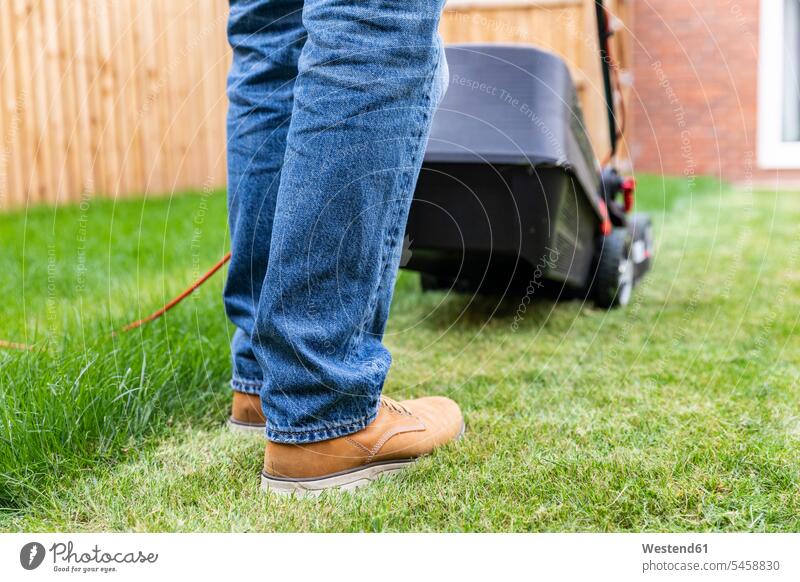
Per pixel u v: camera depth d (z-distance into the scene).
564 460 0.99
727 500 0.89
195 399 1.23
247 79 1.08
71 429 1.02
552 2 4.05
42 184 3.60
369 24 0.83
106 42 3.82
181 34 4.17
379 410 0.99
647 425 1.13
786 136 5.82
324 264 0.86
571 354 1.57
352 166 0.84
